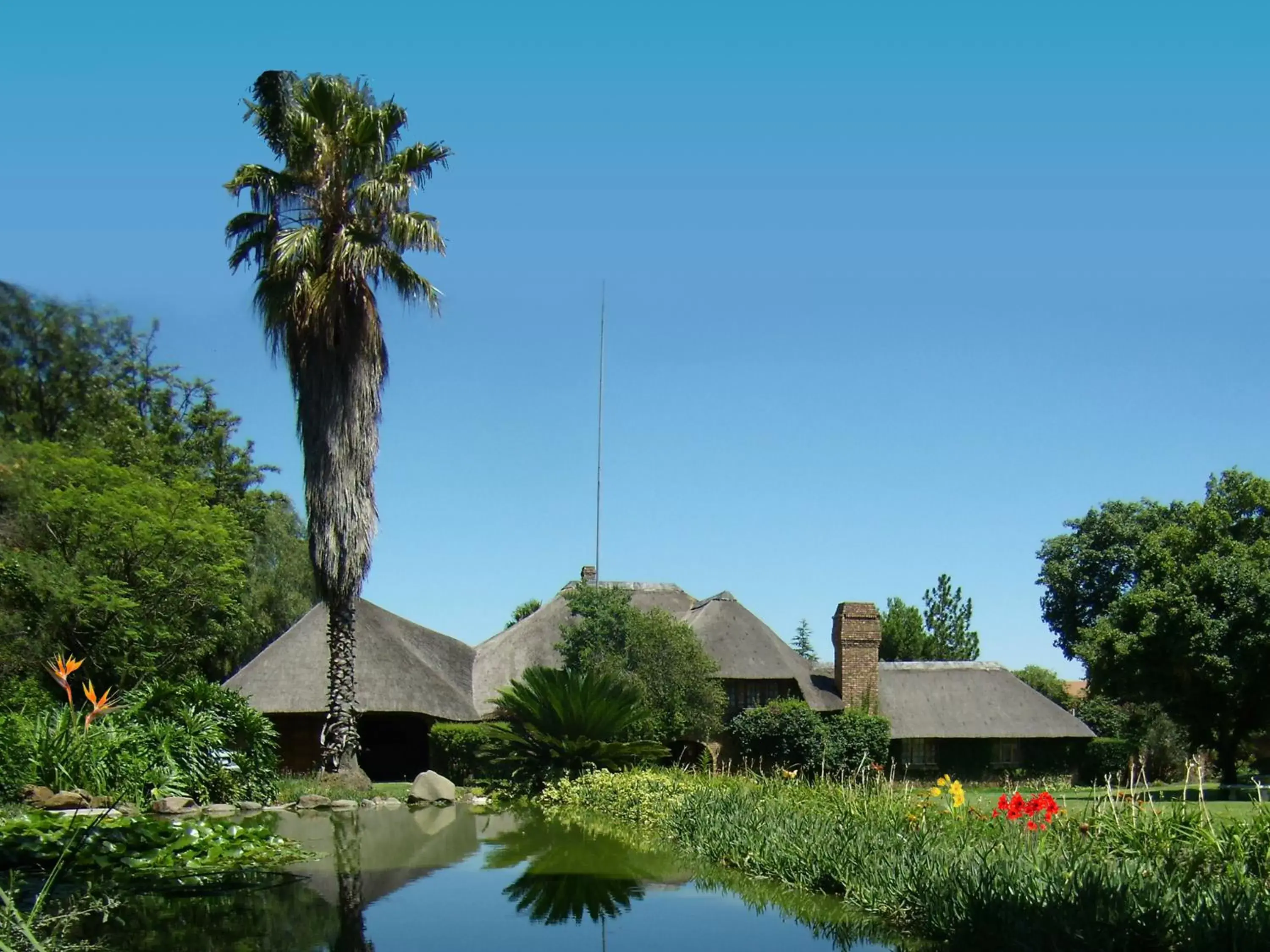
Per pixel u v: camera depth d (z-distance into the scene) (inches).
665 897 397.1
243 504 1488.7
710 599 1568.7
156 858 459.2
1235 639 1075.9
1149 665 1128.8
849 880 389.1
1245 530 1183.6
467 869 469.1
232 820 687.7
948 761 1494.8
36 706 789.9
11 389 740.0
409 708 1230.9
